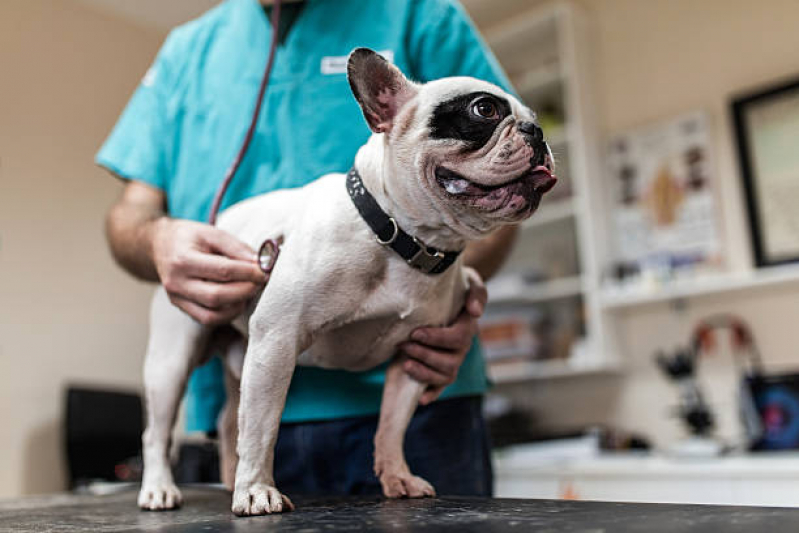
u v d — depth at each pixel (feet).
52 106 9.86
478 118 2.50
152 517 2.58
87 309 9.73
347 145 3.55
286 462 3.55
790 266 8.14
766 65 8.73
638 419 9.18
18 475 8.69
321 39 3.66
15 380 8.85
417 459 3.41
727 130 8.91
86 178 10.08
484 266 3.59
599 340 8.94
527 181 2.48
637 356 9.27
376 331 2.81
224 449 3.50
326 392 3.41
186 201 3.77
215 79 3.84
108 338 9.89
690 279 8.75
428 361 2.87
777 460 6.66
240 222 3.11
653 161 9.33
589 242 9.17
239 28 3.88
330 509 2.42
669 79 9.48
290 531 1.89
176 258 2.88
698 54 9.28
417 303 2.70
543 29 10.29
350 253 2.60
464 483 3.45
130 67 10.89
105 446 8.81
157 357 3.18
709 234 8.74
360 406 3.36
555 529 1.71
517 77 10.53
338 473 3.49
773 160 8.44
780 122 8.45
